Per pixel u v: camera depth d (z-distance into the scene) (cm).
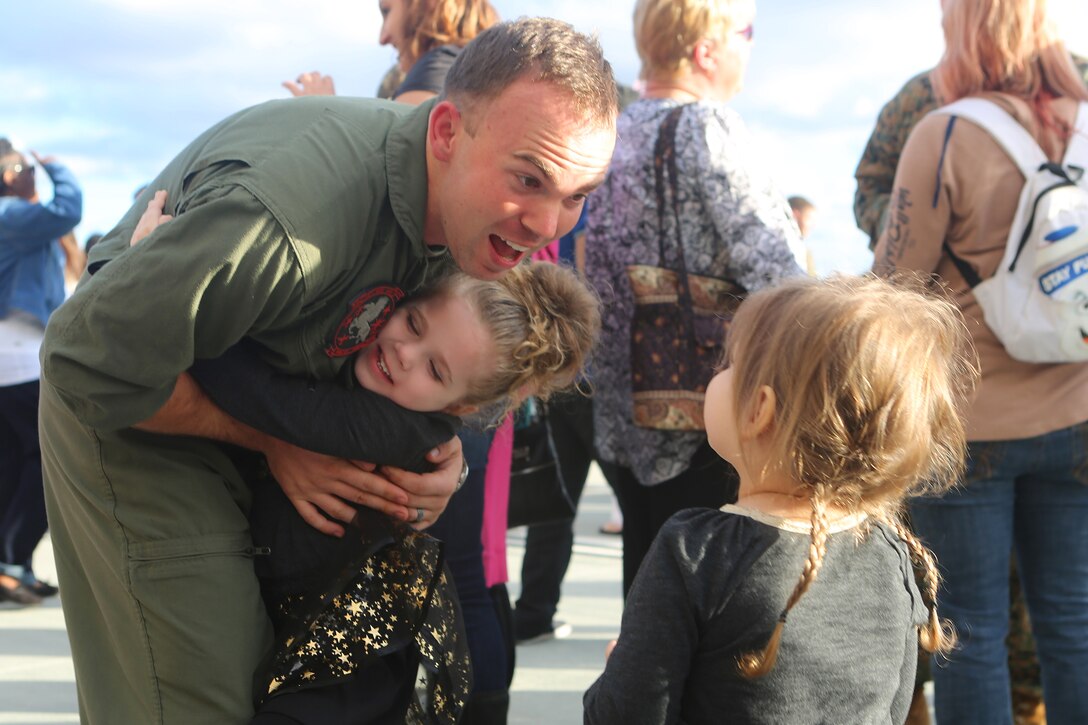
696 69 312
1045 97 282
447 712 217
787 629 175
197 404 199
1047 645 286
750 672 172
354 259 192
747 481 191
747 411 189
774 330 187
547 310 220
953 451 203
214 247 178
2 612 489
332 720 200
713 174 295
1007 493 281
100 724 213
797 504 185
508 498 319
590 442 379
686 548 181
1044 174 270
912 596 188
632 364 303
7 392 503
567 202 186
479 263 193
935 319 191
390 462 207
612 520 693
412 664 213
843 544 183
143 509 202
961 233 281
